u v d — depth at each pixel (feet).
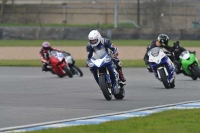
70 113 131.03
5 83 226.17
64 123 113.39
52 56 259.19
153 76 265.13
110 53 160.56
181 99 162.71
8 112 132.98
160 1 604.90
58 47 435.12
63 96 172.76
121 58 382.83
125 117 122.01
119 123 108.17
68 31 517.14
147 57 204.64
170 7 579.07
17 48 433.07
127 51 420.77
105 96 158.20
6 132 101.14
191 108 134.62
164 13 605.73
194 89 197.47
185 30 517.14
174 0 599.98
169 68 198.29
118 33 522.06
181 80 242.37
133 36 522.88
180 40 517.14
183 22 606.96
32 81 237.66
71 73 258.37
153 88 201.67
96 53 158.71
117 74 159.94
